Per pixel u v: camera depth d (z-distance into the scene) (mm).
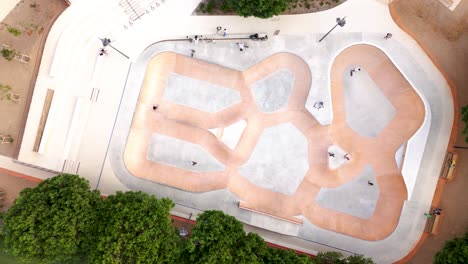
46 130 27438
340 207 28625
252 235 24250
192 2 27766
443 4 27406
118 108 28172
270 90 28625
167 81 28672
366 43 27688
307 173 28578
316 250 28328
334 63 28266
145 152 28672
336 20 27266
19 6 27953
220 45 28188
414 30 27719
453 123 27562
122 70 28016
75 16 27516
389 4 27641
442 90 27719
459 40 27547
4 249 24031
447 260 23469
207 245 22781
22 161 27703
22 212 22609
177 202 28453
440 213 27391
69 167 27891
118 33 27781
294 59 28266
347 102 28375
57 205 23234
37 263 25078
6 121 28328
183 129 28812
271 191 28750
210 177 28719
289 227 28312
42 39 27922
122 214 22859
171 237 23562
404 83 27750
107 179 28219
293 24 27953
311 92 27578
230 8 27578
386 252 27984
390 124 28156
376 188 28375
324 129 28281
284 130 28625
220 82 28641
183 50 28219
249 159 28656
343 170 28422
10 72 28234
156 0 27672
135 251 22234
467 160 27484
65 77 27672
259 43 28109
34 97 27641
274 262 23531
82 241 23828
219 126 28750
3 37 28062
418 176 27766
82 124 27859
